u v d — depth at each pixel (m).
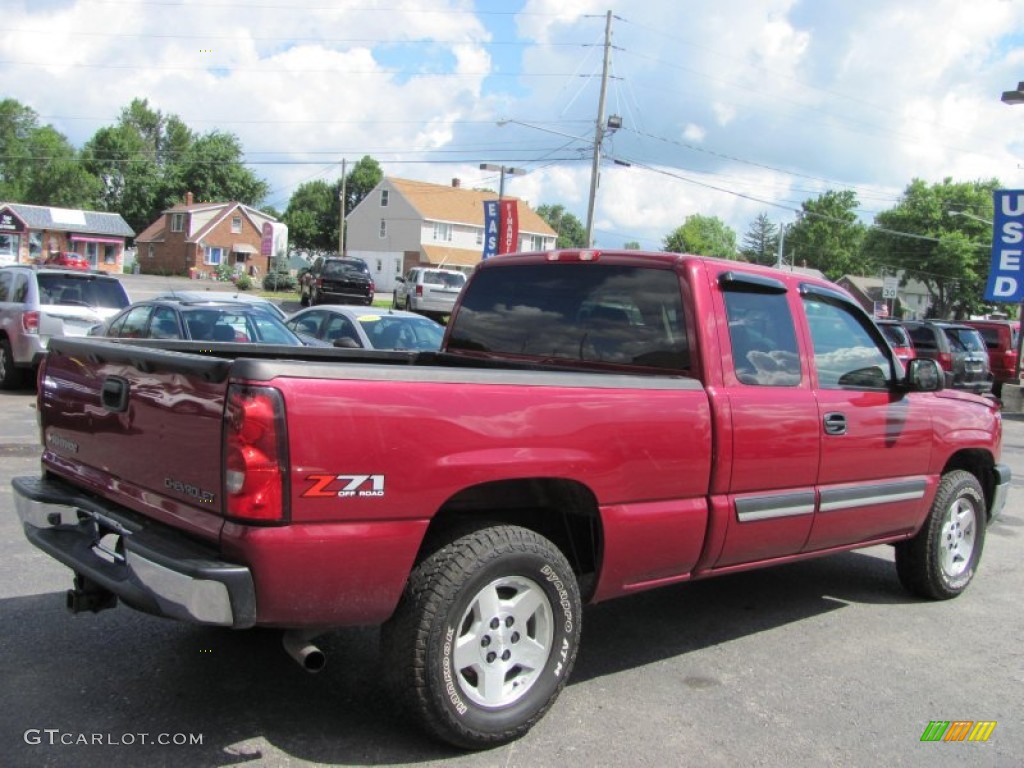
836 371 4.89
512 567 3.46
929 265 78.12
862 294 92.38
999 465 6.23
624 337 4.46
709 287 4.27
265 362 2.94
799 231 111.31
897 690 4.32
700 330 4.17
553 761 3.42
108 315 13.07
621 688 4.18
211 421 3.01
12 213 53.97
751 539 4.38
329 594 3.07
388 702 3.80
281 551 2.93
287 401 2.92
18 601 4.78
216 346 5.07
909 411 5.27
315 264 38.41
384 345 10.86
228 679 3.97
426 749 3.43
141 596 3.12
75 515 3.80
